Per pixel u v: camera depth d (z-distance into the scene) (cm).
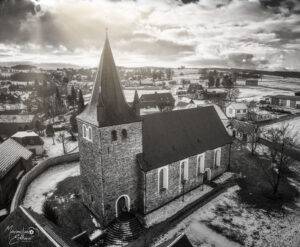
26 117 9975
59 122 11350
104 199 3522
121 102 3569
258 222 3759
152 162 3816
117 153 3519
